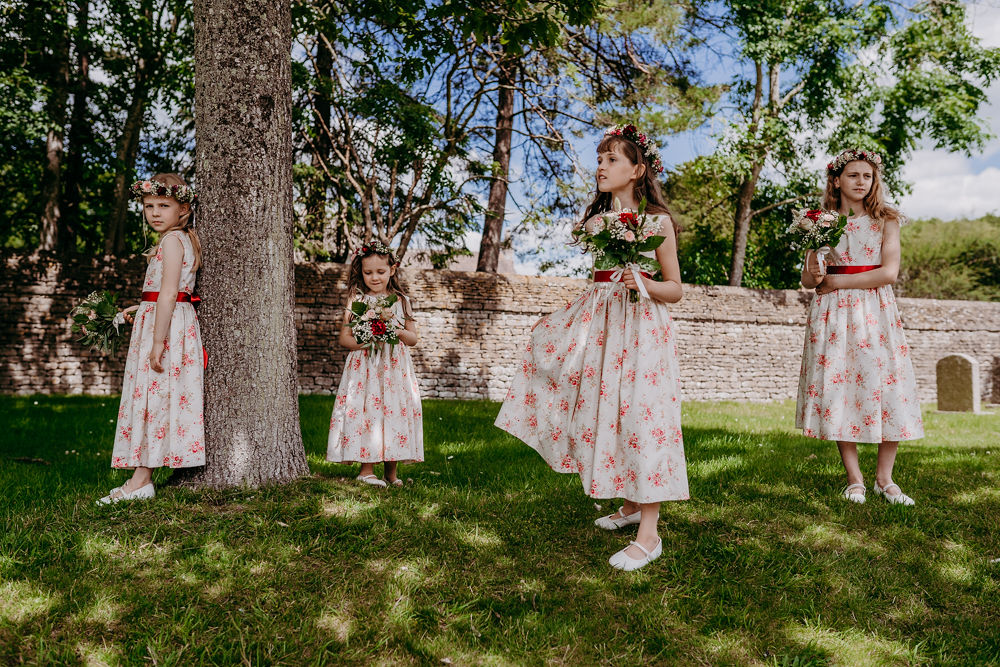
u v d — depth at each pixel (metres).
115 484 4.05
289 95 3.81
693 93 14.89
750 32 15.05
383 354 4.35
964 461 5.48
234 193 3.61
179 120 14.31
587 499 3.93
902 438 4.06
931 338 17.94
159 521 3.12
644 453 2.98
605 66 15.24
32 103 12.00
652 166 3.36
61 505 3.43
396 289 4.57
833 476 4.71
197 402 3.55
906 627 2.60
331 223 15.38
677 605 2.65
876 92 16.23
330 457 4.25
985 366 18.52
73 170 14.52
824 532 3.43
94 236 16.03
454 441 6.61
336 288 12.90
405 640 2.35
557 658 2.31
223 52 3.60
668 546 3.18
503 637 2.41
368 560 2.90
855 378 4.15
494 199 15.24
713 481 4.50
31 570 2.68
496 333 13.74
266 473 3.62
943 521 3.65
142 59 13.64
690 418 9.40
